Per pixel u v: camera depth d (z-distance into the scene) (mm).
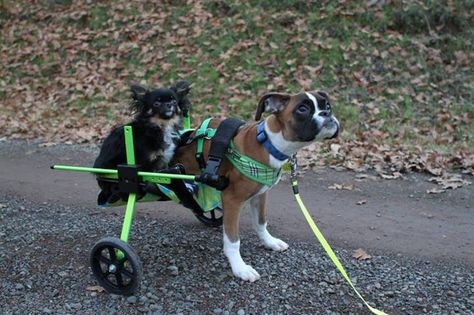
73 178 3588
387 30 5562
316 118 2322
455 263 2639
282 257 2658
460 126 4363
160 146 2502
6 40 6484
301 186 3420
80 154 4031
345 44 5449
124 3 6555
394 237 2852
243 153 2443
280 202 3221
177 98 2555
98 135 4402
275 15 5879
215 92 5180
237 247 2506
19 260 2637
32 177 3631
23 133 4613
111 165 2529
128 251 2344
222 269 2564
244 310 2350
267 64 5414
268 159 2424
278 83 5152
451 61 5191
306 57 5422
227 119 2518
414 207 3148
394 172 3543
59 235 2838
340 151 3855
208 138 2518
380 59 5270
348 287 2469
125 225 2422
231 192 2479
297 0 5984
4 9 6852
